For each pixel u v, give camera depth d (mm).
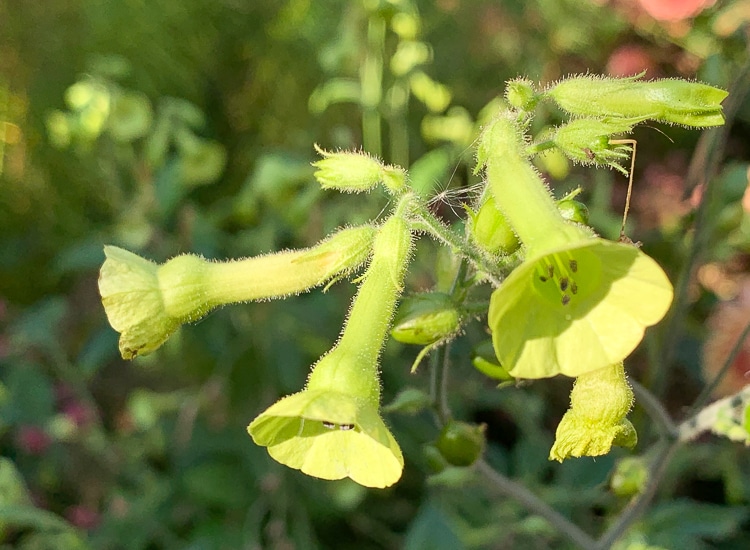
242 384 176
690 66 204
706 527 135
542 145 88
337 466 79
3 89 236
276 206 170
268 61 246
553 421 197
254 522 161
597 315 69
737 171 145
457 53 238
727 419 103
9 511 136
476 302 90
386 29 206
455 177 179
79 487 186
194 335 174
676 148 229
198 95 245
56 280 236
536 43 238
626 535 135
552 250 62
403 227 87
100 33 233
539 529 137
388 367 181
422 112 229
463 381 183
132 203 187
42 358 203
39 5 235
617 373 75
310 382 79
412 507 176
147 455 189
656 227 201
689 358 190
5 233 237
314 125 239
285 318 175
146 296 88
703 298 197
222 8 245
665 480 159
